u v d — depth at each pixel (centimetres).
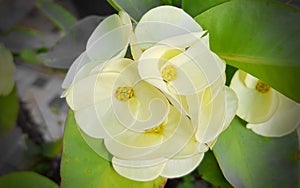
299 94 15
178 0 18
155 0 17
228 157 17
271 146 17
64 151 16
